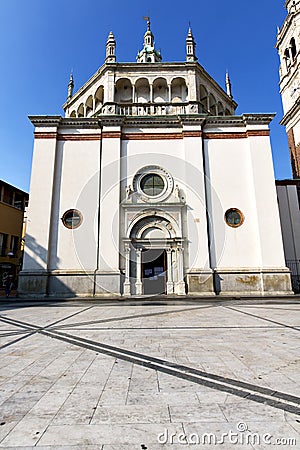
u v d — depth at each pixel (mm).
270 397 3107
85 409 2871
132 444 2266
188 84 19938
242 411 2795
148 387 3424
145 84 21047
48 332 6676
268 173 16766
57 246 16141
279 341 5609
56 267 15891
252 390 3297
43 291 15289
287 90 24766
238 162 17234
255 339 5801
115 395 3201
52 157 17062
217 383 3521
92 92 21859
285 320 8016
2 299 14523
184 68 20250
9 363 4398
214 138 17609
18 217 24500
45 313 9844
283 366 4125
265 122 17422
